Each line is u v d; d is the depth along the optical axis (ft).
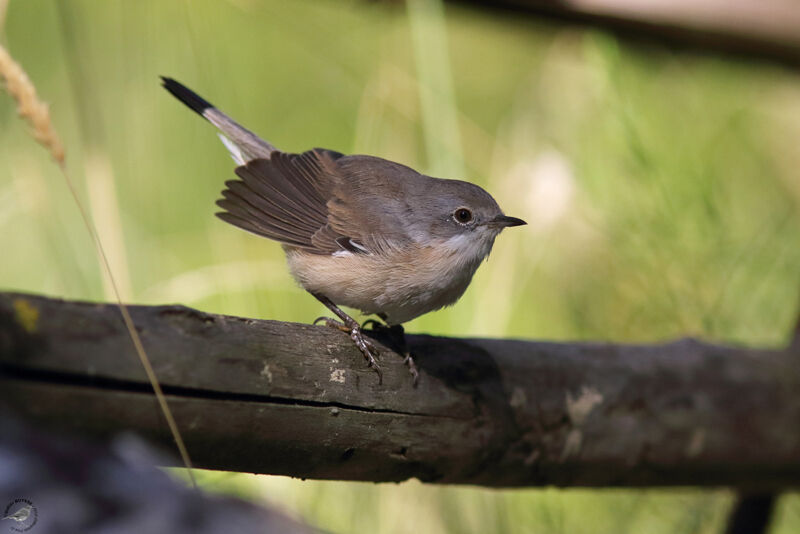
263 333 19.93
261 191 28.37
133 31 38.47
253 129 43.37
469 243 29.07
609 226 38.63
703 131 43.09
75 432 16.87
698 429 29.09
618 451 28.09
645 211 38.47
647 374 28.53
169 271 37.17
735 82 45.01
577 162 40.04
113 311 17.47
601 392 27.45
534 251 37.50
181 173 39.47
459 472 25.00
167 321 18.21
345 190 29.27
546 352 27.27
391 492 30.48
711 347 30.60
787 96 46.78
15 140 35.83
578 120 41.78
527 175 39.04
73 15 30.50
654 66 42.55
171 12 38.60
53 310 16.53
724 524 33.65
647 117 40.75
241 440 19.60
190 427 18.53
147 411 17.66
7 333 15.79
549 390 26.48
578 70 43.60
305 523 12.94
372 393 21.95
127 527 11.21
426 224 28.71
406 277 28.25
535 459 26.53
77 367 16.58
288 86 44.55
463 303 34.91
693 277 37.99
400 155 37.86
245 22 43.60
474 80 48.70
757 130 45.75
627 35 40.37
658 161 39.06
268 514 12.61
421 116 37.88
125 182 38.34
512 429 25.46
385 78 37.86
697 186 39.14
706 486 31.04
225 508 12.19
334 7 42.88
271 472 21.24
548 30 43.62
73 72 29.94
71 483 11.49
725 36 39.75
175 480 12.50
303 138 44.01
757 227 42.24
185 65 38.09
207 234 38.37
